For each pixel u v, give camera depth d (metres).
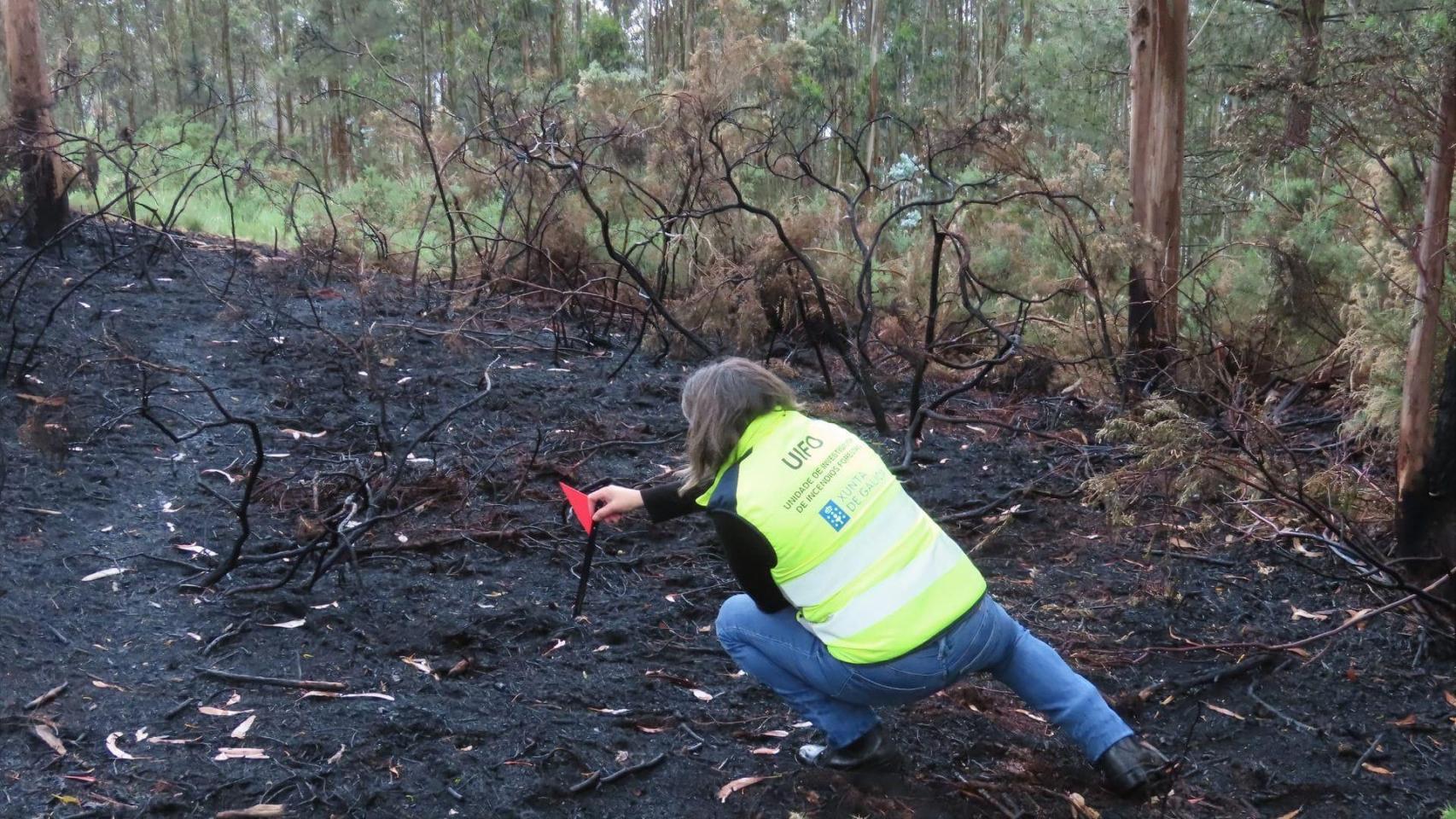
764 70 9.65
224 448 5.63
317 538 4.45
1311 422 6.94
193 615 3.98
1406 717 3.78
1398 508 4.48
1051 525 5.42
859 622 2.83
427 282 9.70
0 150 8.66
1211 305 7.90
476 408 6.61
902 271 8.41
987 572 4.91
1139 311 7.47
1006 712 3.70
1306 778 3.41
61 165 9.50
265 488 5.15
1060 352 7.86
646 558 4.75
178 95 22.91
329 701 3.48
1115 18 14.32
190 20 24.77
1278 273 7.46
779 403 2.96
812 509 2.82
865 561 2.84
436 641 3.91
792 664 3.02
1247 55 13.91
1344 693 3.92
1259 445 4.91
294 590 4.20
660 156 9.25
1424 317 4.27
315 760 3.16
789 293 8.04
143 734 3.22
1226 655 4.16
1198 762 3.49
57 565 4.24
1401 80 4.20
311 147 23.84
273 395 6.48
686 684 3.76
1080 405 7.35
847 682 2.91
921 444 6.62
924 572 2.86
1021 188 8.21
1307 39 4.75
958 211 6.98
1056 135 14.12
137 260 9.07
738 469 2.88
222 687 3.53
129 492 5.00
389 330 8.01
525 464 5.70
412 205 10.79
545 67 20.58
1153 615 4.48
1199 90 13.88
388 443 5.82
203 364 6.88
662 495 3.15
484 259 9.63
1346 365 7.45
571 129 9.70
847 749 3.16
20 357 6.34
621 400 7.05
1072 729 3.05
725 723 3.53
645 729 3.46
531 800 3.05
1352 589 4.69
